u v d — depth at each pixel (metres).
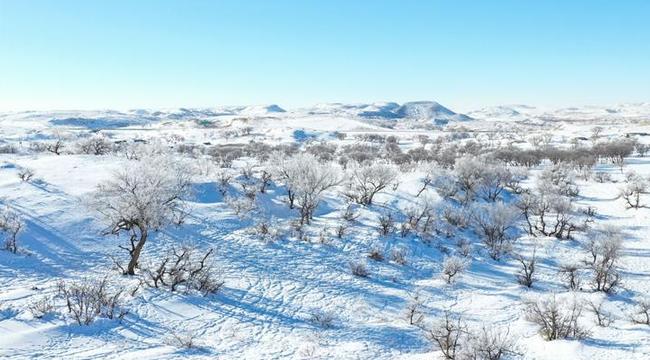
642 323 27.78
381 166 54.72
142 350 20.56
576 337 23.94
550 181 71.62
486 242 47.78
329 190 57.47
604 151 116.06
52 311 22.97
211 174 55.41
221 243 38.25
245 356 21.20
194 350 21.27
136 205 28.28
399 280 36.62
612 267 40.56
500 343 21.03
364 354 22.69
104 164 53.81
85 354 19.52
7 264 28.39
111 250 33.50
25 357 18.67
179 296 27.42
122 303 25.20
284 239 40.97
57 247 31.97
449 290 35.44
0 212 33.94
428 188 60.72
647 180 76.62
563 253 47.00
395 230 46.19
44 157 59.50
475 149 133.25
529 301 30.09
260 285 31.98
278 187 56.25
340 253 39.88
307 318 27.69
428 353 23.09
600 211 63.62
